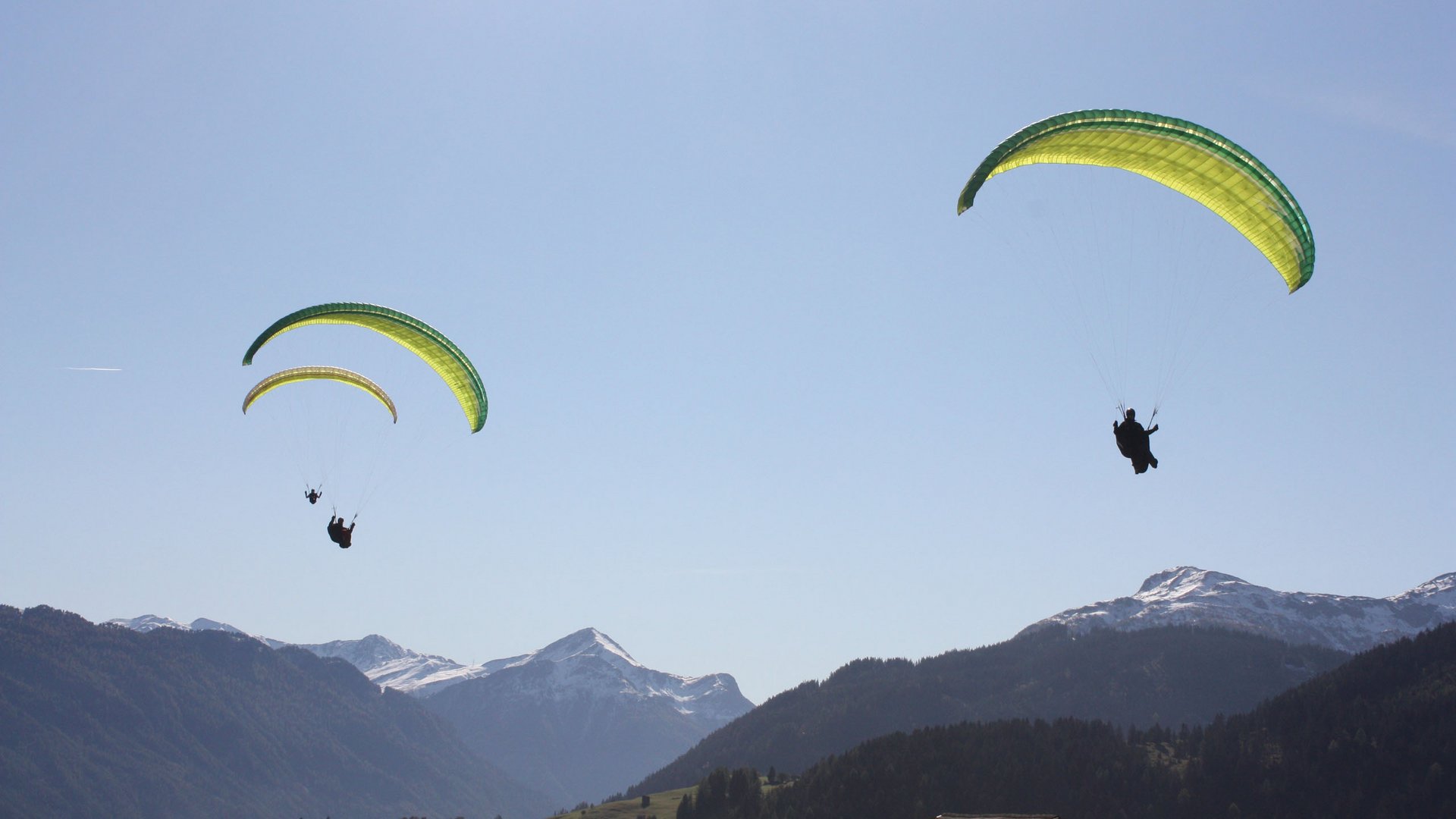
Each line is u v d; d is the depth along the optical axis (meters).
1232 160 30.22
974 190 30.84
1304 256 30.92
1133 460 28.00
